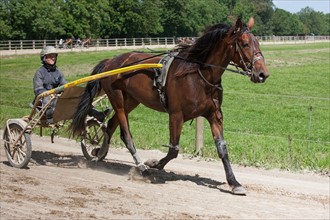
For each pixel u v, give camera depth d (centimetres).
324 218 666
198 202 718
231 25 775
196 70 768
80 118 925
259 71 736
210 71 768
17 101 1973
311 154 1085
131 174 867
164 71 802
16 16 6250
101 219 620
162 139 1229
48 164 972
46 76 947
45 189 765
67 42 5953
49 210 653
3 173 873
